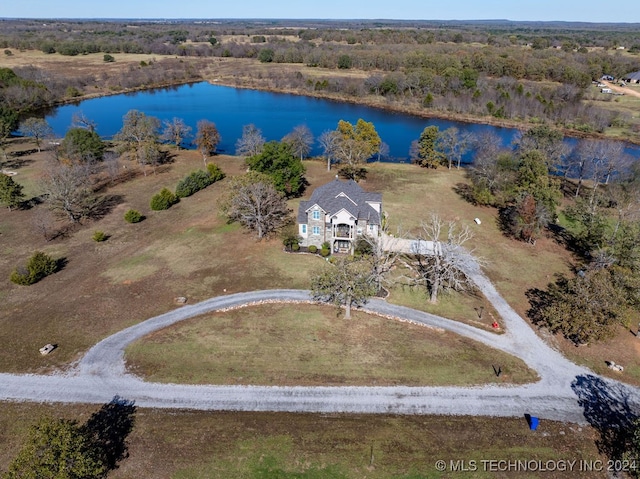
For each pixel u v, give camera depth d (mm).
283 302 53375
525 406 39188
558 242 69875
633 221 63406
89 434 33812
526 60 194500
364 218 64188
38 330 48656
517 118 143375
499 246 68188
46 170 93000
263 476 33000
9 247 67125
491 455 34688
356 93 176625
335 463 33938
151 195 87938
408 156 116000
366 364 43625
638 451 31953
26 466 28875
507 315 52000
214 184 93562
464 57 196250
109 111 157125
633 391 41062
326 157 110875
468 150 112500
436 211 80250
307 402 39344
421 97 168375
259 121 145250
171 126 117000
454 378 42094
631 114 136750
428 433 36406
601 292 44500
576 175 99250
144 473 33188
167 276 59031
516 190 75875
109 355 44750
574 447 35500
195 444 35375
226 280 58000
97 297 54562
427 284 57844
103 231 72688
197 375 42250
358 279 49250
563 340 47812
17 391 40406
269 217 72125
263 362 43844
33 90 154375
